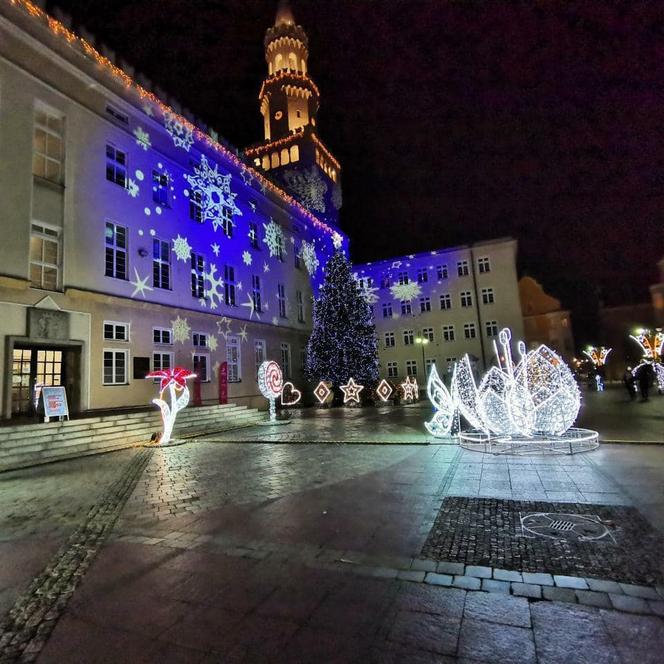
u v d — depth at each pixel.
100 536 4.97
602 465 7.23
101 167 16.12
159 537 4.86
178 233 19.44
